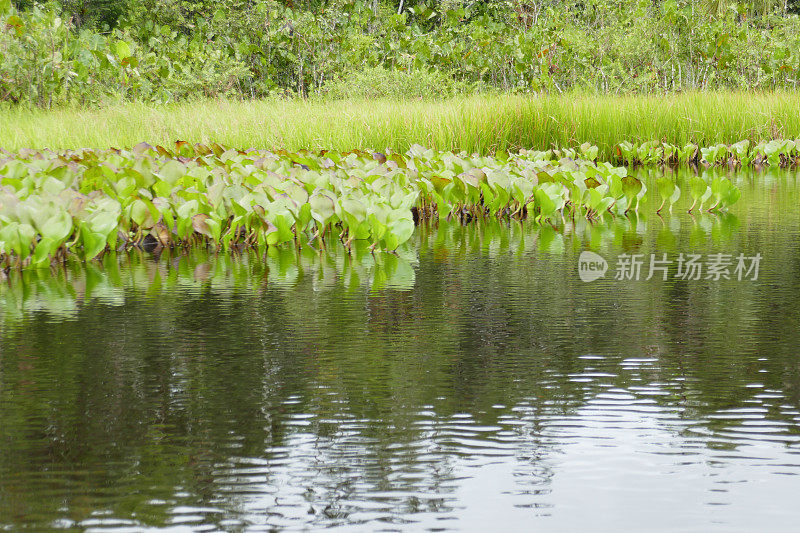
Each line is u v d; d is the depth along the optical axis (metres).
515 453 2.50
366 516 2.13
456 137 12.55
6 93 16.28
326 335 3.86
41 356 3.55
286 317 4.22
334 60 21.64
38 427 2.74
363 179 7.57
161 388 3.12
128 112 13.41
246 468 2.42
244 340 3.79
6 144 11.47
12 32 16.52
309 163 8.83
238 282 5.14
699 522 2.09
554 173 8.17
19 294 4.83
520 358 3.46
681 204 8.62
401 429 2.69
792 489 2.25
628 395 2.99
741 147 13.63
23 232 5.56
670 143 14.72
